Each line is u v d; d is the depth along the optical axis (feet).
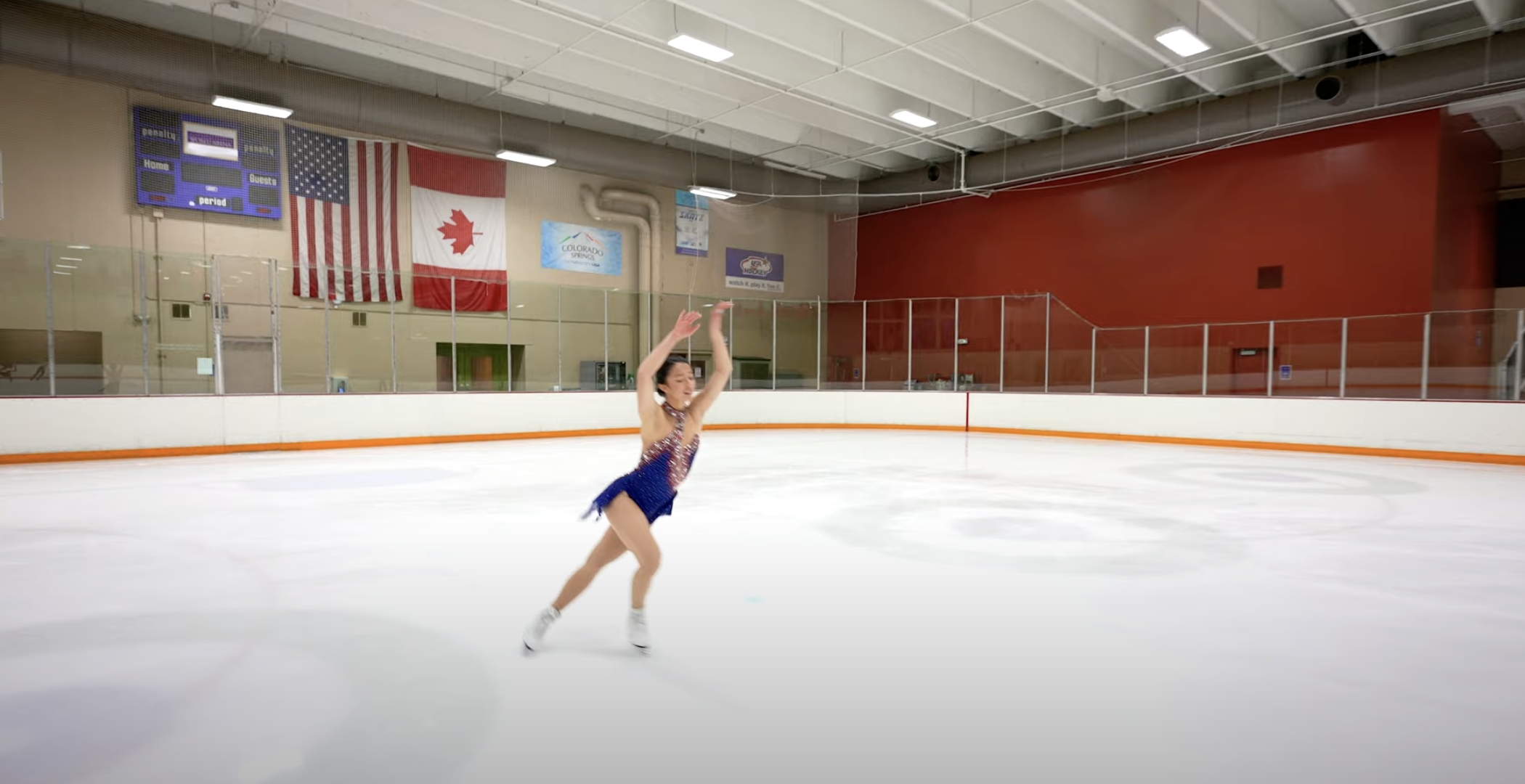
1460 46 36.06
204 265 40.68
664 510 10.46
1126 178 51.21
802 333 59.06
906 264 63.77
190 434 36.40
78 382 37.42
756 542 18.21
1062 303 54.24
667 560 16.43
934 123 46.47
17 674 10.08
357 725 8.55
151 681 9.85
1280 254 44.45
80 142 38.55
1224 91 42.86
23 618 12.42
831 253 69.41
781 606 13.12
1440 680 10.07
